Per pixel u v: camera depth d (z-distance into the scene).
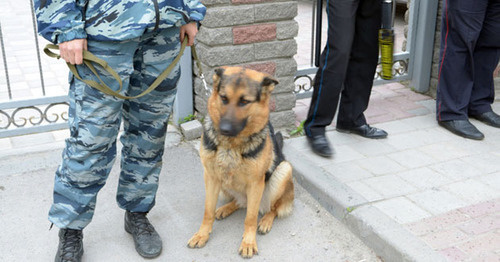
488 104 4.66
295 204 3.53
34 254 2.94
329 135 4.46
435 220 3.12
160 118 2.75
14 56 7.10
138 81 2.60
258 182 2.90
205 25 4.12
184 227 3.25
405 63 5.53
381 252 2.96
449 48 4.36
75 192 2.61
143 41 2.46
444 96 4.48
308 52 7.29
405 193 3.46
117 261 2.90
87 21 2.25
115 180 3.82
